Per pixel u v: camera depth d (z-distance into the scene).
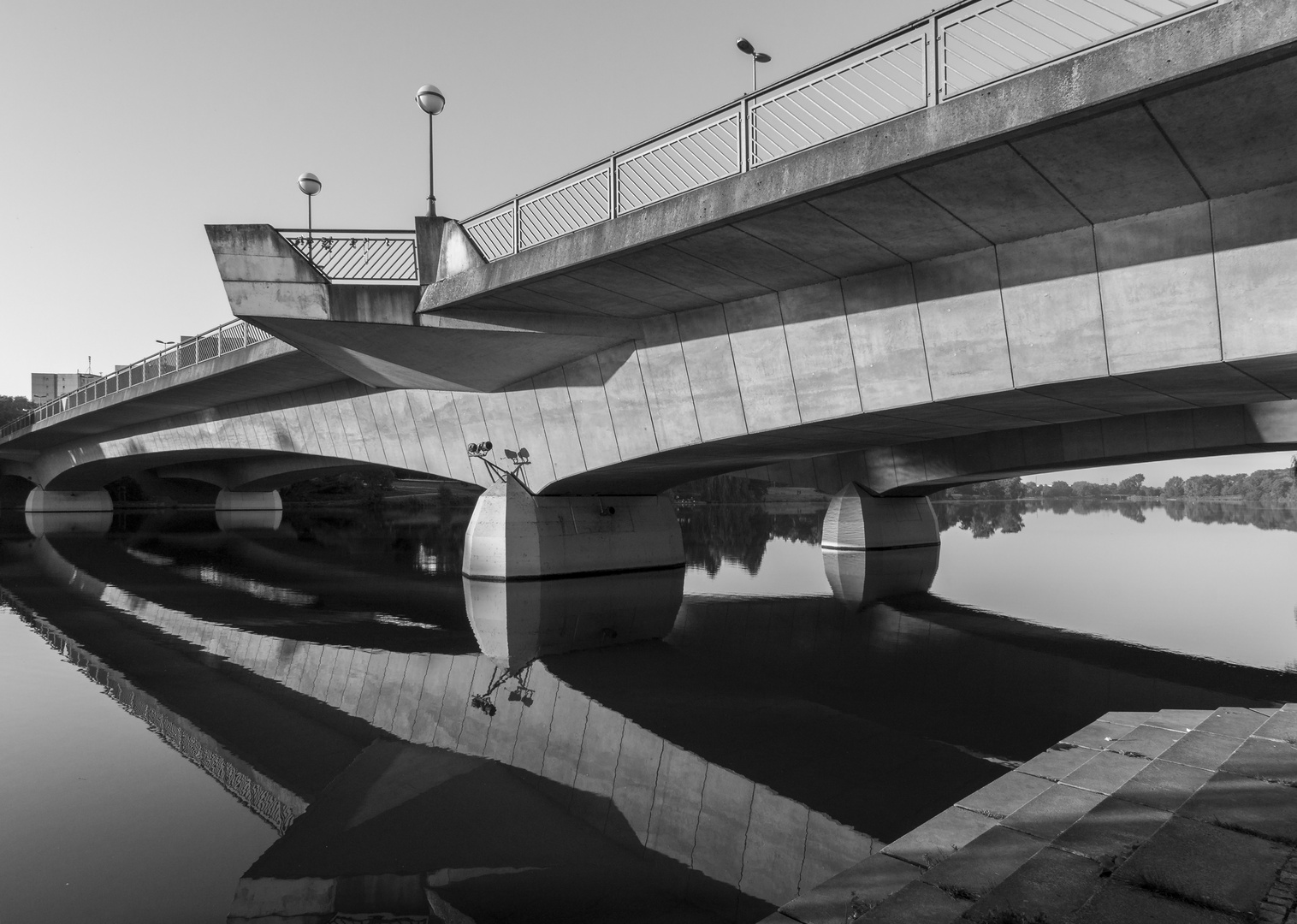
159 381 31.92
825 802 7.33
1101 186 9.62
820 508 104.31
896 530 37.09
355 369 21.06
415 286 16.67
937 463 31.81
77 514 64.06
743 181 10.88
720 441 17.17
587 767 8.37
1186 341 10.16
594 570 25.69
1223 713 8.22
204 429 38.28
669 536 28.39
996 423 17.05
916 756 8.66
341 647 15.00
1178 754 6.58
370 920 5.22
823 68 10.64
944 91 9.34
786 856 6.18
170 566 28.53
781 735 9.55
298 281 15.81
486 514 24.44
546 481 23.05
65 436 50.16
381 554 34.28
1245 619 18.17
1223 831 4.69
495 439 24.05
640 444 19.09
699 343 16.80
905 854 5.54
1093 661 13.72
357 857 6.19
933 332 12.82
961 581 26.14
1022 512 102.62
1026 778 7.10
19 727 9.69
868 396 13.88
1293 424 21.36
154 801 7.38
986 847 5.09
